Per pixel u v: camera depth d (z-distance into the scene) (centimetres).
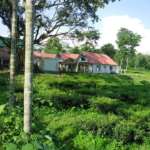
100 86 3362
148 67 15288
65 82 3203
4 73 4131
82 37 5006
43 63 7694
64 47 5778
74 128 1338
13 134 1093
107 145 1247
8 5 4425
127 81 4962
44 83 3012
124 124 1390
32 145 948
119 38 12888
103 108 1864
